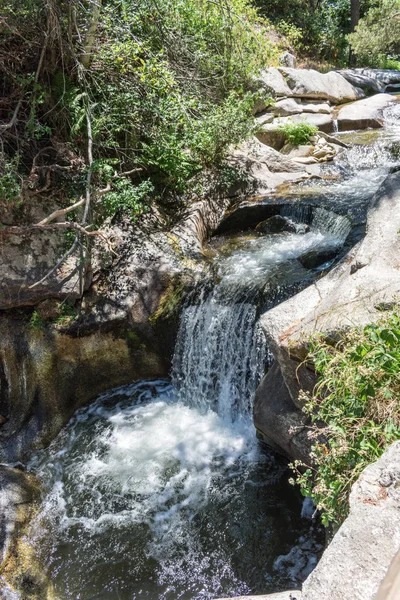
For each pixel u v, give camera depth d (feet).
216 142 25.95
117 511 16.20
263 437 16.99
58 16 19.47
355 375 9.40
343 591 6.15
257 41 29.78
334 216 22.79
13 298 19.01
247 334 18.79
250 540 14.80
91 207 20.86
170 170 24.00
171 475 17.29
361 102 40.09
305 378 12.61
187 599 13.52
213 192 25.90
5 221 19.40
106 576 14.30
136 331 20.07
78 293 19.35
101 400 20.56
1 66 19.71
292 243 23.35
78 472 17.69
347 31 69.41
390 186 16.14
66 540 15.33
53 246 19.74
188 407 20.39
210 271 21.22
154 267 20.89
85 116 21.29
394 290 11.70
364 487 7.25
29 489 16.72
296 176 28.55
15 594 13.61
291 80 39.24
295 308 13.70
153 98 23.04
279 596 8.39
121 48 21.18
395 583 5.89
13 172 18.67
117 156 22.72
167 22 24.58
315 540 14.42
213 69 27.94
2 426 18.83
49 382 19.26
